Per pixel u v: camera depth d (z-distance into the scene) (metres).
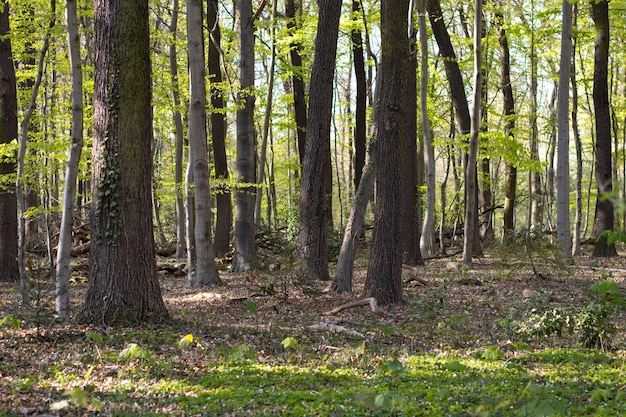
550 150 27.95
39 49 15.55
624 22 21.02
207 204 13.32
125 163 8.08
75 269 15.92
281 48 19.34
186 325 8.45
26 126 10.56
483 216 25.25
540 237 14.12
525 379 5.83
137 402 5.23
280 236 21.09
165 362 6.39
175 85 16.25
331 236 18.42
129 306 8.09
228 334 8.16
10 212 14.85
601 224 19.11
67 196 9.21
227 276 15.08
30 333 7.53
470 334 8.49
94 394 5.41
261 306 10.99
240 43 15.96
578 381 5.77
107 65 8.05
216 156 19.23
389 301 10.75
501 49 22.58
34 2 12.36
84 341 7.28
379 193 10.80
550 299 11.05
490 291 12.48
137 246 8.19
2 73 14.32
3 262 14.77
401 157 10.73
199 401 5.20
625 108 24.00
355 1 19.94
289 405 5.08
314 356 7.11
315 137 14.08
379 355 7.18
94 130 8.22
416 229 17.78
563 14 15.34
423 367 6.48
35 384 5.67
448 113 26.59
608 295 5.14
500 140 17.78
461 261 18.38
